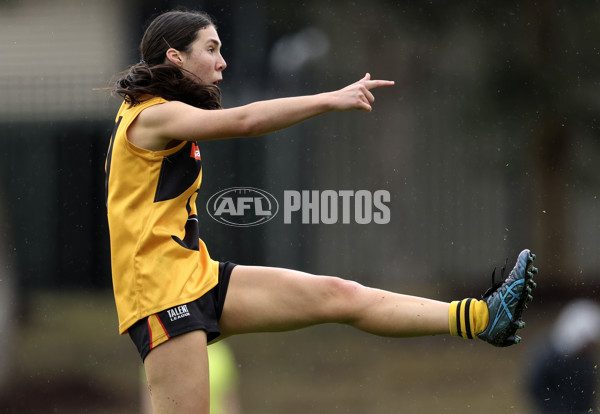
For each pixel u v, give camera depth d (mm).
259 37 43562
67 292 42156
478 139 42656
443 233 41719
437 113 42938
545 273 40875
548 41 43562
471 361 35688
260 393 31953
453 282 41156
